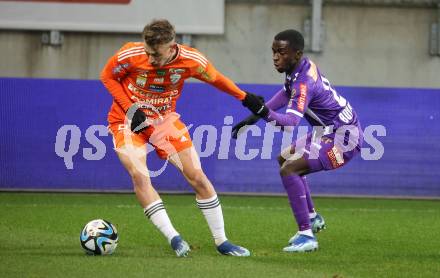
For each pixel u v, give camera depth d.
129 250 20.52
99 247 19.42
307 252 20.88
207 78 19.31
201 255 19.80
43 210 30.33
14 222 26.44
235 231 25.20
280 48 20.75
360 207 33.94
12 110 37.00
